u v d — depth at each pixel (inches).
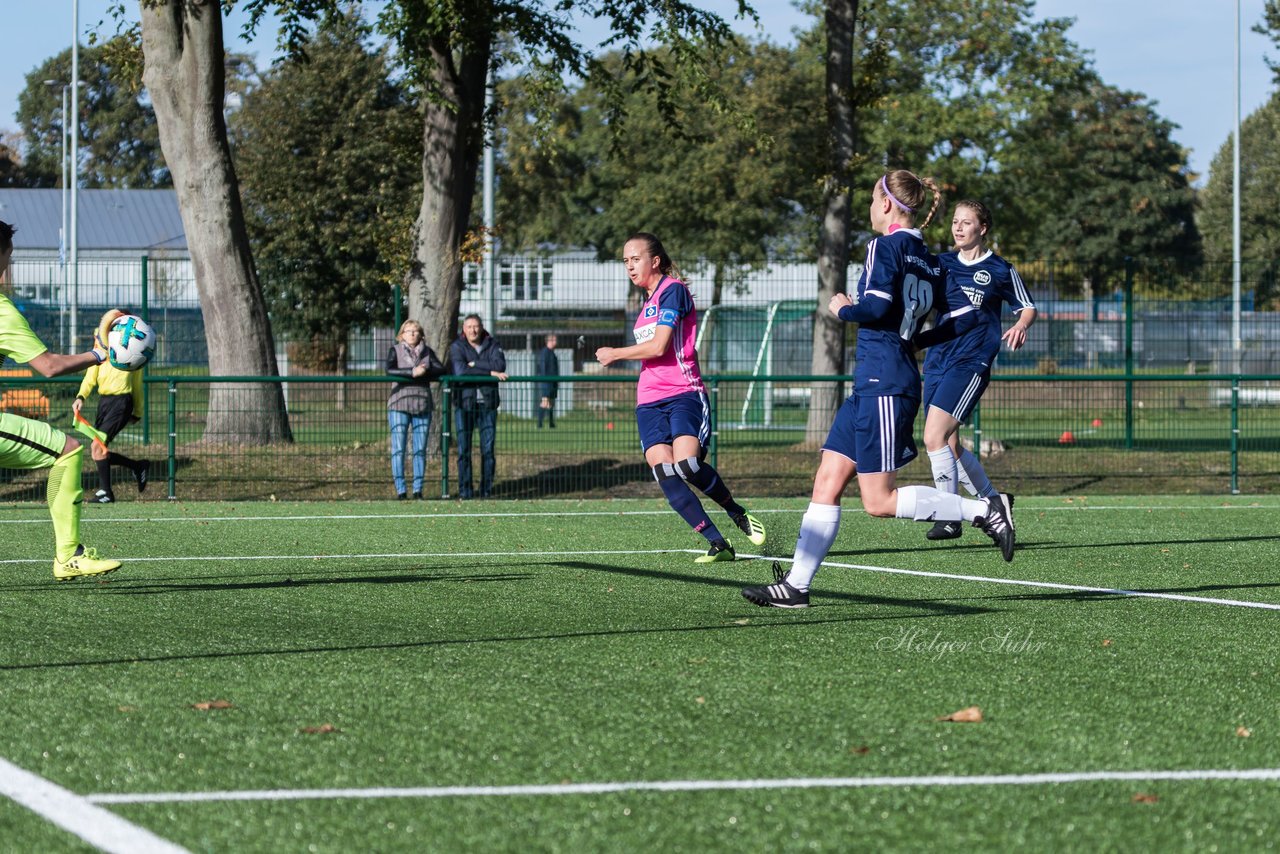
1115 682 330.0
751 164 2630.4
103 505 934.4
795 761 255.6
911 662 354.9
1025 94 2373.3
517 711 295.4
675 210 2810.0
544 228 3518.7
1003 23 2375.7
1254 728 284.2
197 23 1153.4
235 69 2780.5
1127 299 1250.6
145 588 510.3
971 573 564.1
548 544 684.7
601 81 1305.4
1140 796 233.6
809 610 456.1
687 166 2770.7
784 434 1210.0
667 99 1330.0
